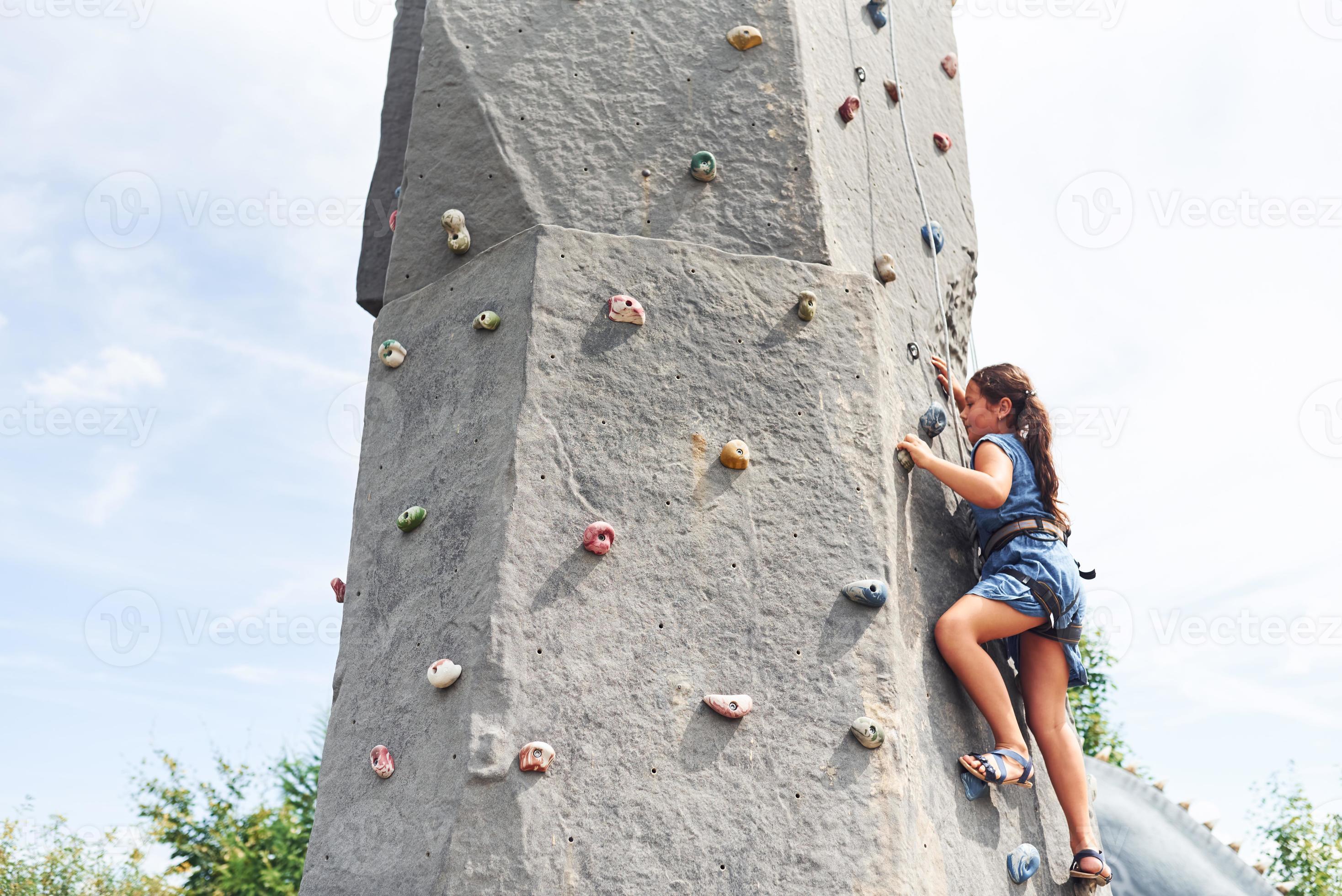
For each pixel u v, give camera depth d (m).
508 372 3.80
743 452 3.76
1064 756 4.02
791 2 4.68
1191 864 8.09
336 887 3.44
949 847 3.62
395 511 3.94
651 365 3.85
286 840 15.41
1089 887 4.05
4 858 14.27
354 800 3.56
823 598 3.66
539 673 3.39
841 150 4.66
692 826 3.29
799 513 3.77
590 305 3.88
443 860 3.16
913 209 5.05
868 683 3.57
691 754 3.38
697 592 3.59
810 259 4.23
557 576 3.51
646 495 3.68
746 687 3.50
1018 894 3.86
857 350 4.07
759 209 4.28
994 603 3.93
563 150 4.30
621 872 3.20
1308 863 12.19
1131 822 8.33
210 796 15.84
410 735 3.50
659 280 3.96
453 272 4.22
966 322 5.32
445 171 4.38
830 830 3.35
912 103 5.39
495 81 4.44
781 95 4.48
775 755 3.43
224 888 14.89
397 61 5.60
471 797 3.22
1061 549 4.05
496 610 3.42
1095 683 13.34
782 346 3.99
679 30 4.58
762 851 3.29
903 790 3.47
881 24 5.35
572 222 4.17
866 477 3.89
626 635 3.49
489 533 3.57
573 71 4.46
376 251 5.25
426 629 3.62
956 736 3.88
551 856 3.18
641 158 4.32
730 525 3.70
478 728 3.29
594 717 3.37
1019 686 4.25
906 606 3.88
